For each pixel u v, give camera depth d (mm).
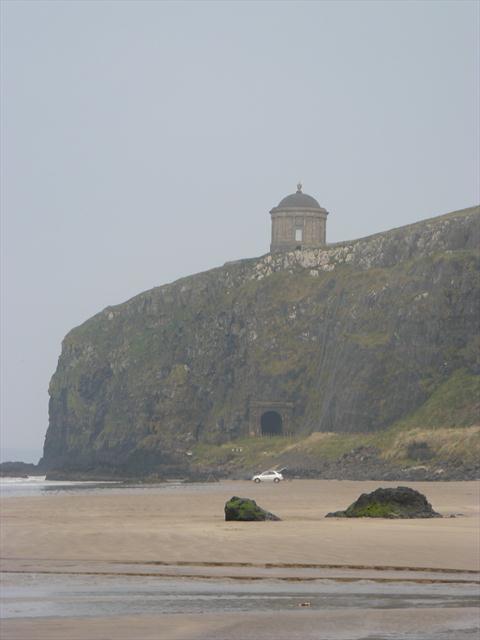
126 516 162500
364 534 114750
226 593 78625
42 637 62844
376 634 63781
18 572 90000
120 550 104562
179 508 190500
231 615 69688
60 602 74875
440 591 79438
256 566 92062
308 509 180750
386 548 102500
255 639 62438
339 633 64062
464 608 72000
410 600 75375
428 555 97750
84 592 79250
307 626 66062
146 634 63688
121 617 69062
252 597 76812
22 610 71875
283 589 80375
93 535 119438
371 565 92062
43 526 137125
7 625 66438
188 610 71688
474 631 64500
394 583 83125
